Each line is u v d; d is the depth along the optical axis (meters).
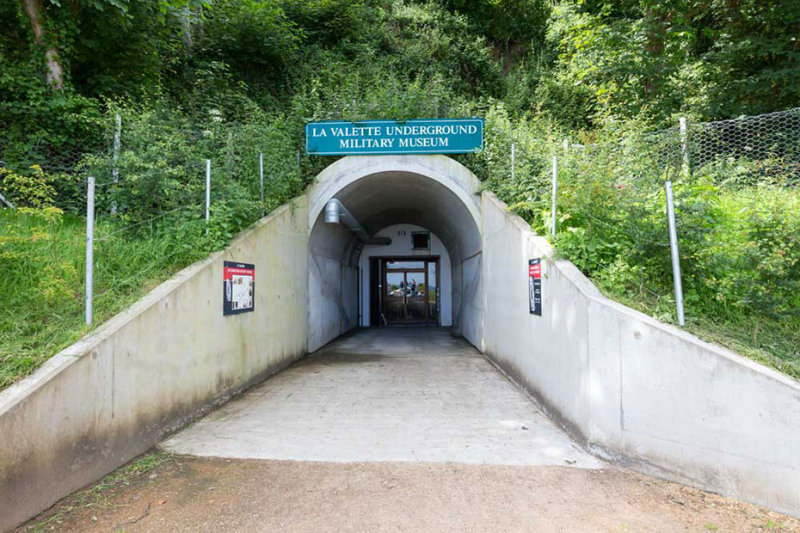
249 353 6.54
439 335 14.11
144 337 4.02
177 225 5.62
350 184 9.78
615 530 2.79
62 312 3.96
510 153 8.79
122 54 8.26
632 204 4.64
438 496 3.23
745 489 3.04
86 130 6.82
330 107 10.42
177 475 3.56
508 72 19.50
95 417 3.38
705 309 4.13
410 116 10.20
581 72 11.74
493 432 4.59
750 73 10.54
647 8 10.72
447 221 12.95
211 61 12.35
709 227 4.32
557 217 5.70
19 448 2.69
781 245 3.80
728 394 3.13
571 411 4.39
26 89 6.48
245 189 7.27
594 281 4.52
